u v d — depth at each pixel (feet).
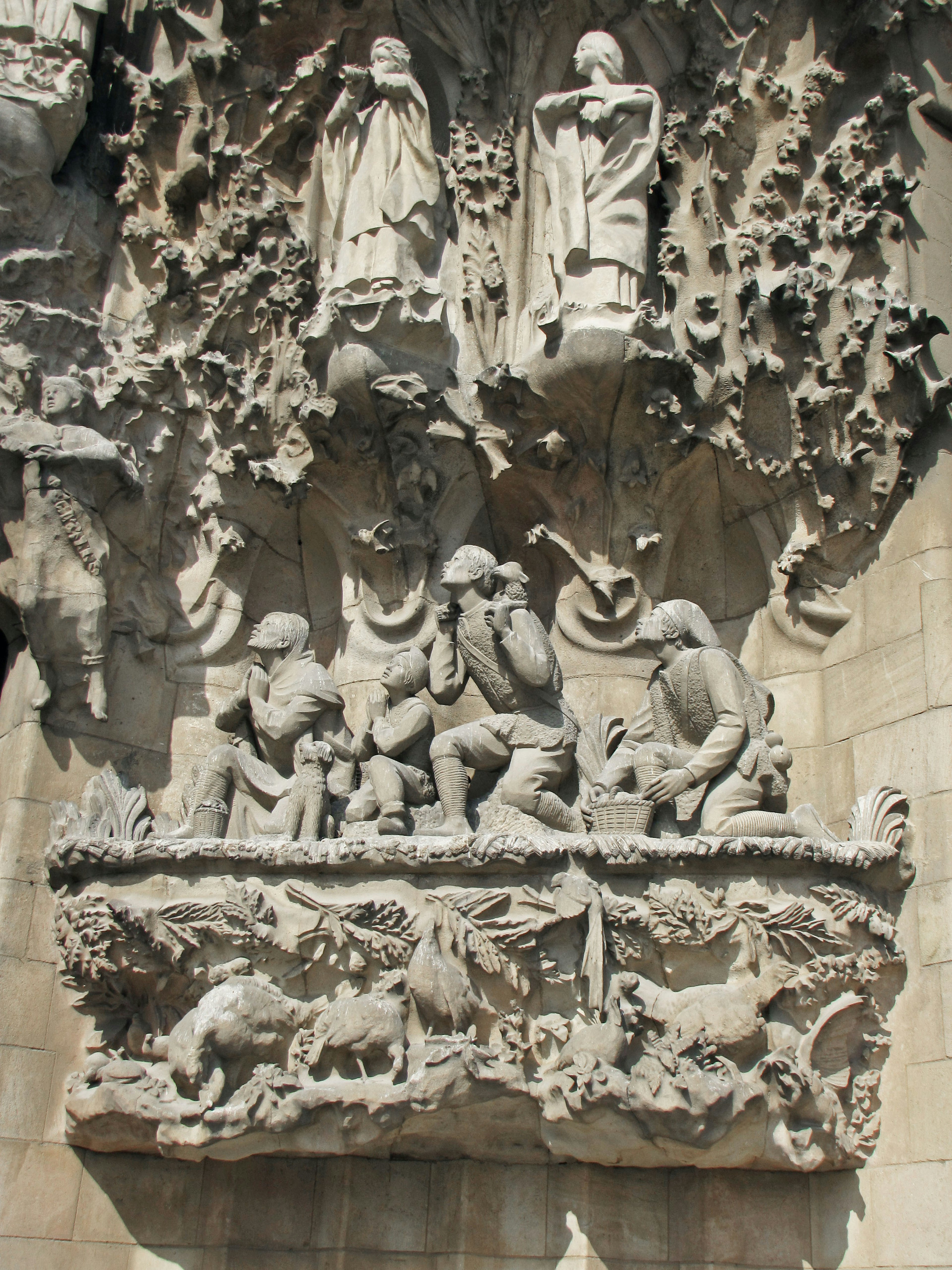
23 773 22.09
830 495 22.49
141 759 23.12
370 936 19.57
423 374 23.53
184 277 24.63
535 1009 19.45
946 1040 18.99
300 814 21.03
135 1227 20.80
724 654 21.31
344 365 23.03
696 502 23.93
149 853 20.40
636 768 20.85
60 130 24.70
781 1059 18.65
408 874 19.80
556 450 23.16
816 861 19.31
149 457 24.00
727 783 20.53
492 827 20.81
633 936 19.29
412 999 19.40
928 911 19.77
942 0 23.63
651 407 22.62
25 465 22.40
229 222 24.31
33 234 24.38
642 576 23.68
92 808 21.76
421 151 24.38
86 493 22.65
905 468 22.06
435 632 23.66
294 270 24.09
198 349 24.13
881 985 19.79
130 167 25.30
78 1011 21.02
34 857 21.80
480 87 25.41
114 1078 19.90
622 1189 20.54
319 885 19.98
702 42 24.22
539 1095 18.92
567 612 23.85
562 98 24.27
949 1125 18.65
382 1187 21.18
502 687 21.50
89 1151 20.94
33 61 24.59
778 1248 19.71
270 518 24.81
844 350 22.09
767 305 22.50
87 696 22.61
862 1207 19.26
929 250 23.16
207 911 20.02
